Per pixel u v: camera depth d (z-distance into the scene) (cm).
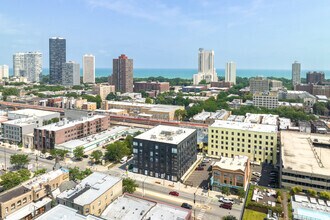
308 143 15588
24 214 9419
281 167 12694
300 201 10669
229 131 17100
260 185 13388
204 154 18100
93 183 10500
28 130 19675
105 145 19262
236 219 10006
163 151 13962
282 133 17688
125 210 8694
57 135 17838
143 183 13212
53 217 7519
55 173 12031
